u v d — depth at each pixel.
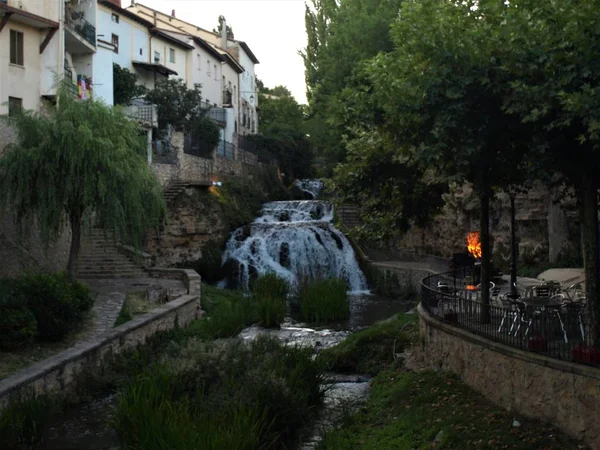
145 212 20.08
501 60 9.43
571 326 10.18
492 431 8.76
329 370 14.57
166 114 37.00
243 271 30.19
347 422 10.55
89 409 11.52
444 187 14.16
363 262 31.02
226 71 55.62
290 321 21.03
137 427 8.93
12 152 17.20
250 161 44.69
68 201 18.09
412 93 9.71
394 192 14.29
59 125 17.42
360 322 20.89
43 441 9.85
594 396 7.76
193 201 30.56
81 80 26.95
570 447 7.91
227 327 18.55
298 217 36.19
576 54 8.77
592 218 9.49
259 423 9.04
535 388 8.88
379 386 12.53
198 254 29.78
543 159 9.42
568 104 8.30
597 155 9.30
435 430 9.27
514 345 9.55
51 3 24.47
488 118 9.51
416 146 10.39
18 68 23.09
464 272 20.73
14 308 13.01
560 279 14.98
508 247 23.62
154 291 19.78
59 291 14.16
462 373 11.14
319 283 22.95
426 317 13.09
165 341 16.59
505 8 9.88
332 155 38.66
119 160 18.52
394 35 10.57
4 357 12.12
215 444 7.82
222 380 10.56
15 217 18.11
